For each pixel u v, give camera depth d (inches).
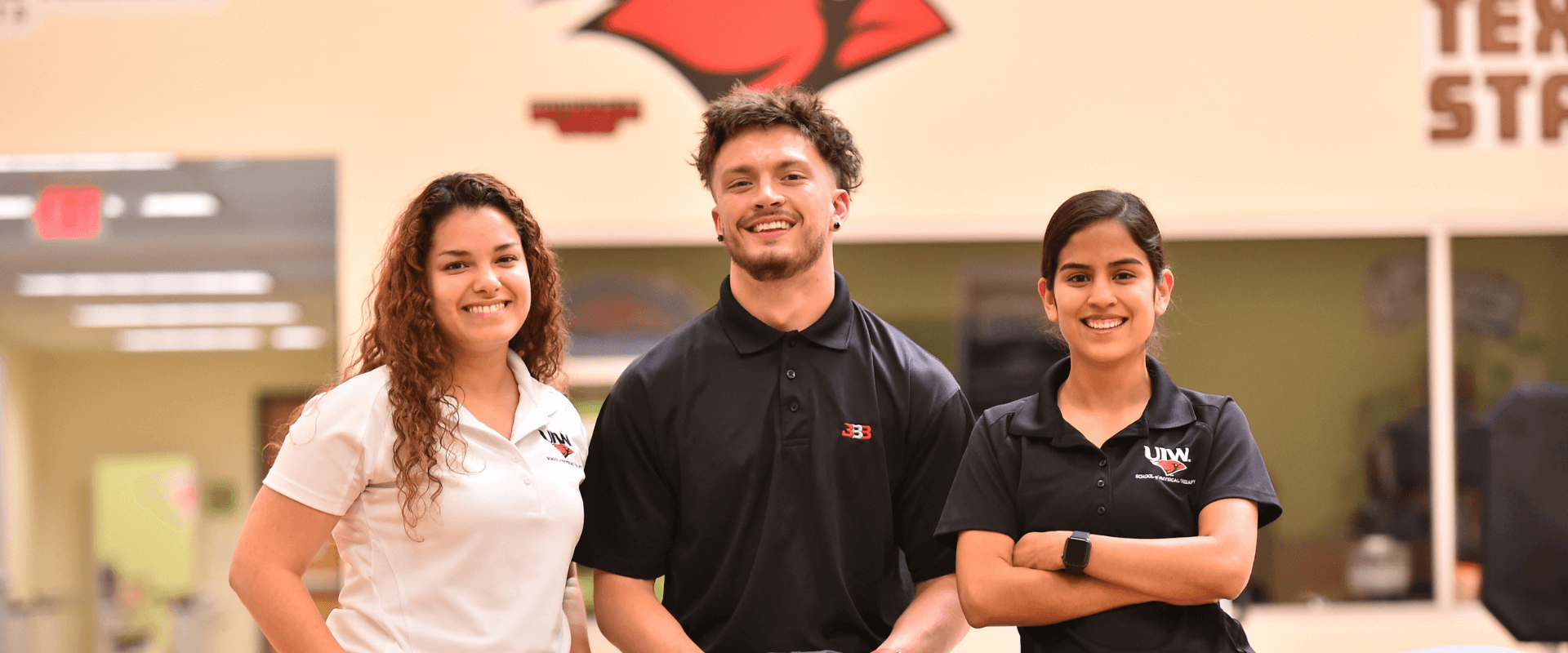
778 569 60.7
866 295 129.4
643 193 129.3
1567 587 85.0
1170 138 128.3
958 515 57.0
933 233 128.9
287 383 201.6
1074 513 54.9
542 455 59.1
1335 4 128.3
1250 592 126.3
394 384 56.4
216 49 129.6
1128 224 55.6
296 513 54.7
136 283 162.6
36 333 183.3
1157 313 57.5
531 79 129.5
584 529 63.4
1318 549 126.4
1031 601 53.7
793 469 61.2
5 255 148.6
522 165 129.3
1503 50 128.1
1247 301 127.8
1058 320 57.6
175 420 198.5
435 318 58.2
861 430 61.9
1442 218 127.7
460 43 129.5
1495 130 128.1
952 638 61.9
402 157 129.3
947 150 129.3
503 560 55.6
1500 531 86.1
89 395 193.9
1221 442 56.3
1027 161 128.9
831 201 62.7
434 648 54.1
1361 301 127.7
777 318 63.2
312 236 142.6
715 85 129.3
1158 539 53.9
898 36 129.4
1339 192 128.0
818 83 129.4
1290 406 127.3
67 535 188.9
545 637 56.4
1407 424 127.1
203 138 129.3
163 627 197.2
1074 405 57.9
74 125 129.3
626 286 129.4
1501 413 86.6
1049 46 129.0
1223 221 128.0
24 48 129.0
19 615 178.9
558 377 67.7
